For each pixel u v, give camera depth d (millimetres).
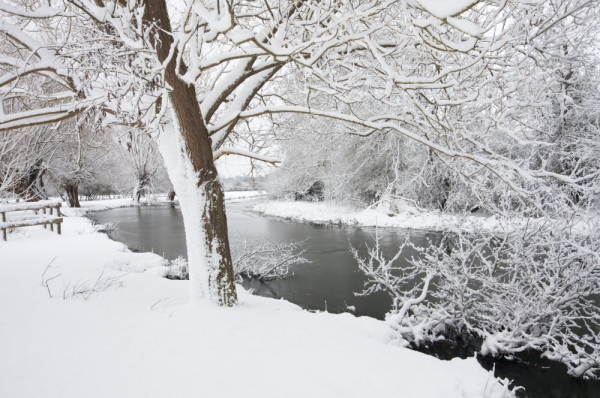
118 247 9672
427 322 5621
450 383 2859
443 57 4426
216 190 4434
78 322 3811
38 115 4133
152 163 36219
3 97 4594
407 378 2879
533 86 4895
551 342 5367
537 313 5117
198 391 2564
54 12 3793
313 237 14625
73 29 4312
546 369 4793
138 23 3250
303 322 4090
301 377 2795
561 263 5250
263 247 10133
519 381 4543
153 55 3635
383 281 6168
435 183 16250
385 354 3346
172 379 2713
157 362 2963
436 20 2584
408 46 4496
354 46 4910
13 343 3270
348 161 19188
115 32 3887
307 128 8328
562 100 5160
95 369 2824
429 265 6262
